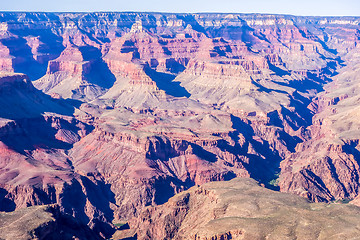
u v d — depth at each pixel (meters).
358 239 180.88
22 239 175.50
